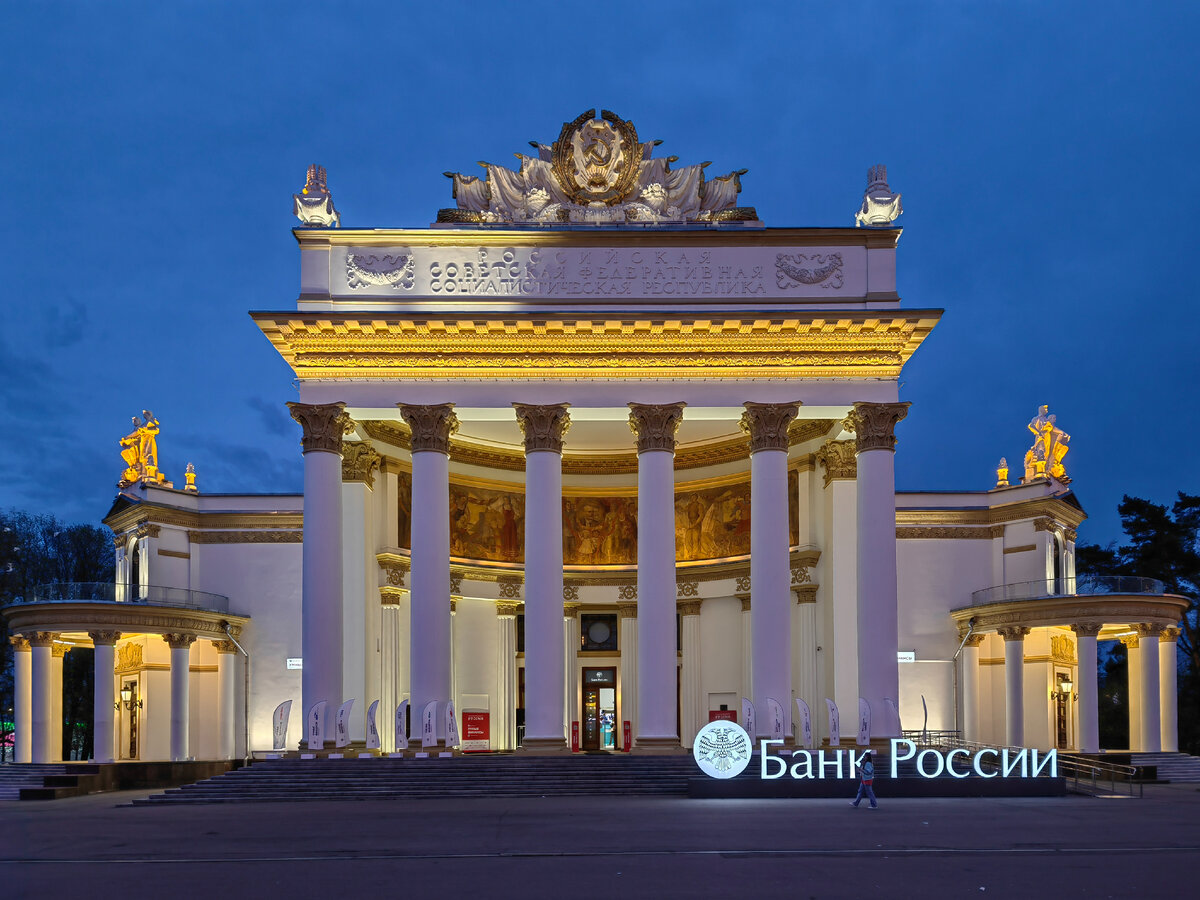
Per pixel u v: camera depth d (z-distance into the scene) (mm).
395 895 18094
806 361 47344
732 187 50156
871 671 45719
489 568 60438
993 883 19266
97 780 53750
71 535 97875
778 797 39719
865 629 46062
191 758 59188
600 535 63031
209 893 18609
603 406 47156
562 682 45844
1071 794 42812
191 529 61469
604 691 62219
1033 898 17641
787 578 46219
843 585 52750
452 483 59781
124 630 56625
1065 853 23422
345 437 52312
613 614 63156
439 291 47781
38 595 59094
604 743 61781
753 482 46906
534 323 46531
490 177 49719
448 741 44875
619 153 49625
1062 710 62906
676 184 49875
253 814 34750
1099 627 58156
